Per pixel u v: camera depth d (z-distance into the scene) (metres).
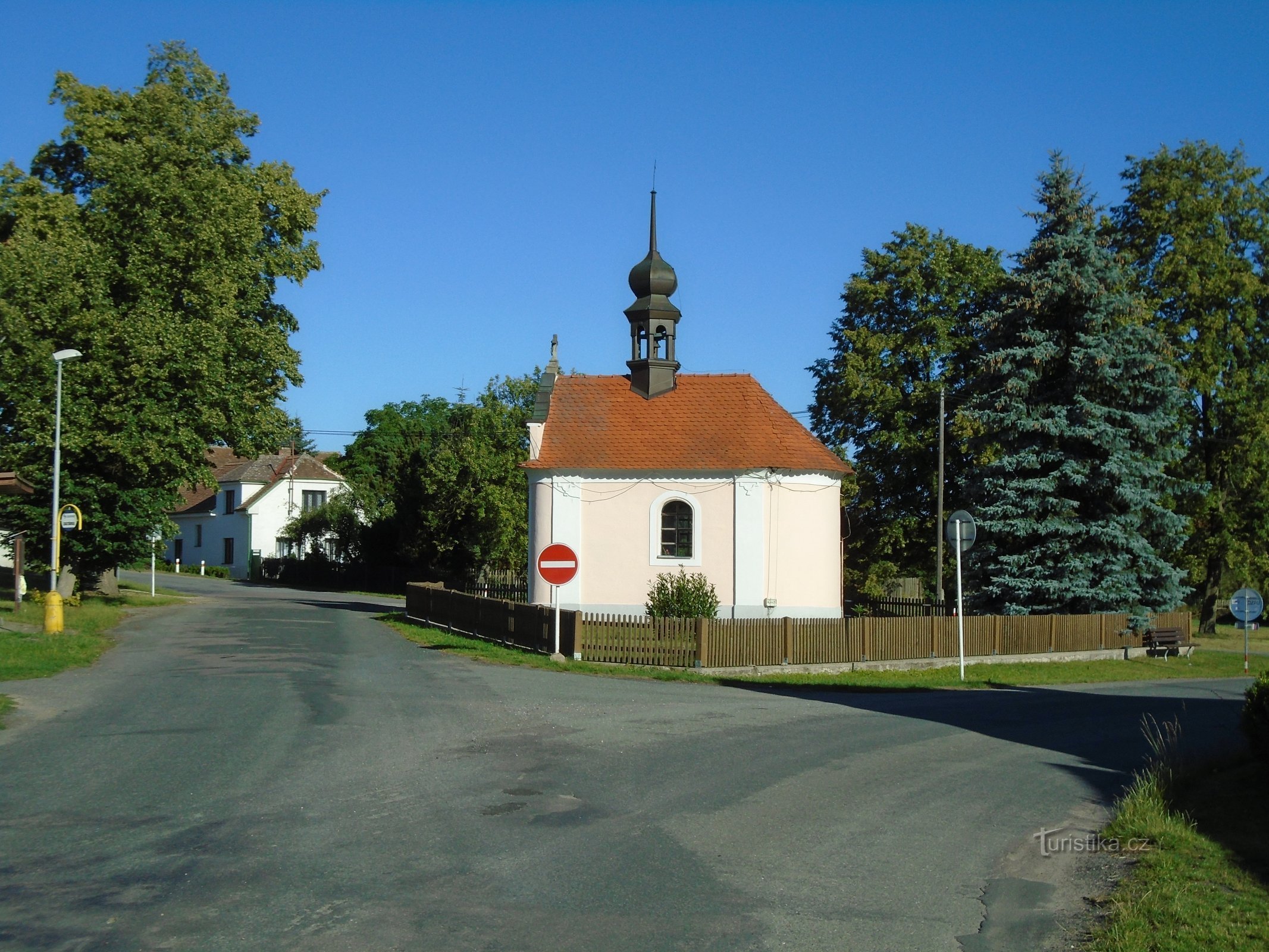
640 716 15.32
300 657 22.44
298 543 71.62
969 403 34.16
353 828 8.76
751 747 13.05
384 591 61.28
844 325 42.34
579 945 6.28
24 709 14.84
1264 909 7.10
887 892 7.56
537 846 8.33
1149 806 9.66
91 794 9.83
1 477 30.39
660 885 7.45
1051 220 33.25
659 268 34.59
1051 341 32.91
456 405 60.28
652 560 32.00
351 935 6.34
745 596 31.55
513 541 50.16
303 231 41.31
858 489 41.00
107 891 7.09
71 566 34.59
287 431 39.03
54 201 34.53
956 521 26.00
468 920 6.64
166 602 41.94
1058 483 32.34
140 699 15.96
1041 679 26.02
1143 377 32.81
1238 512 43.81
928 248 41.09
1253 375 42.09
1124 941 6.48
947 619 27.80
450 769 11.10
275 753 11.77
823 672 24.94
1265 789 10.76
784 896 7.35
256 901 6.92
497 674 20.44
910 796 10.70
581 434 33.16
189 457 34.28
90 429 32.16
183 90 37.69
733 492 31.83
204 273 33.41
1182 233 41.16
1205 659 32.69
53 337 32.09
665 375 34.41
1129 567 32.66
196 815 9.11
